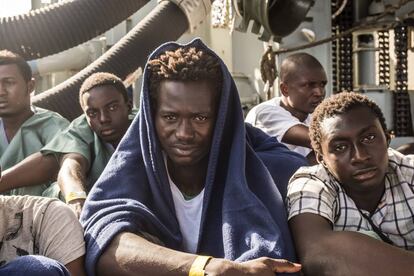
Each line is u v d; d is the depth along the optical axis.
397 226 2.02
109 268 1.77
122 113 2.89
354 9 4.57
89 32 3.94
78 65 5.31
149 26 4.19
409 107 4.67
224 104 1.94
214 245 1.96
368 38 4.68
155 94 1.96
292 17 4.25
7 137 3.16
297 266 1.74
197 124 1.93
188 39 5.44
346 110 1.95
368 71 4.70
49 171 2.83
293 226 1.95
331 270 1.78
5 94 3.05
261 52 5.24
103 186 2.00
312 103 3.41
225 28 5.35
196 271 1.67
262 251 1.79
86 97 2.87
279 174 2.24
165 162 2.04
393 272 1.73
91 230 1.88
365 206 2.04
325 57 4.50
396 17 4.51
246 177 2.04
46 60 5.21
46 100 4.02
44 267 1.65
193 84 1.91
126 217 1.87
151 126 1.98
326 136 1.97
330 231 1.87
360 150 1.92
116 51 4.18
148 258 1.73
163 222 2.00
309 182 2.01
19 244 1.85
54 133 3.08
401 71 4.68
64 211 1.87
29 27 3.81
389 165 2.04
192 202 2.05
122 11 4.03
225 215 1.91
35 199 1.90
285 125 3.27
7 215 1.87
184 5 4.23
